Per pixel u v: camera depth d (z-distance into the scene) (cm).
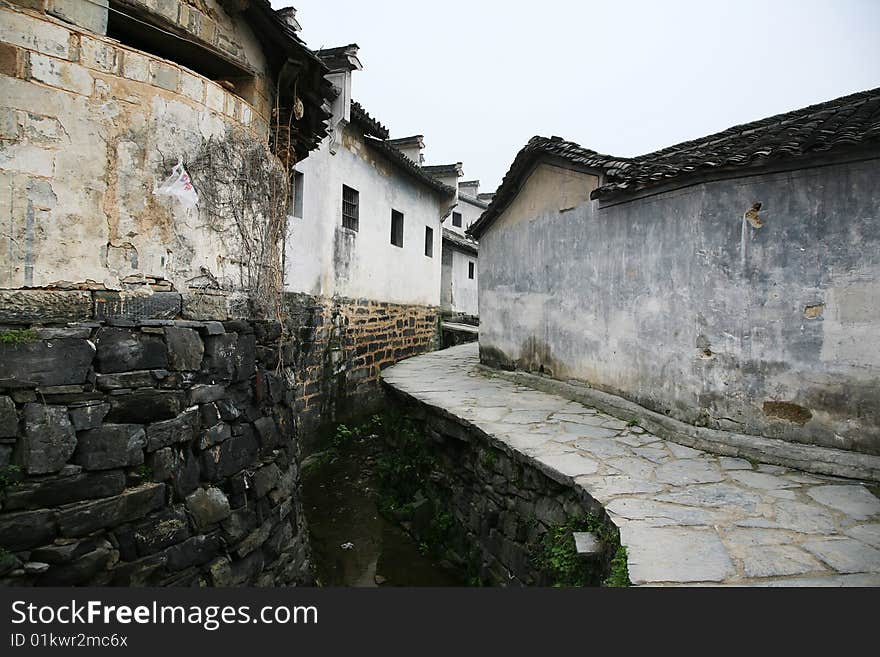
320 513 664
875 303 394
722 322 465
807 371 422
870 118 413
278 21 412
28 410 266
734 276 458
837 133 399
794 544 285
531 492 448
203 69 409
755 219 447
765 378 442
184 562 317
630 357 573
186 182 348
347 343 984
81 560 270
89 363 287
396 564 555
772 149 418
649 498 350
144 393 307
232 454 364
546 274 755
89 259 299
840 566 261
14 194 275
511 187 823
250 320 404
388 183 1165
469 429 555
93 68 304
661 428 499
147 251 325
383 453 858
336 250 933
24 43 281
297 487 475
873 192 394
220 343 361
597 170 624
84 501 277
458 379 850
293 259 788
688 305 493
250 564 366
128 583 288
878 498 351
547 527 416
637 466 414
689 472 402
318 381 874
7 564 250
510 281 866
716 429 465
